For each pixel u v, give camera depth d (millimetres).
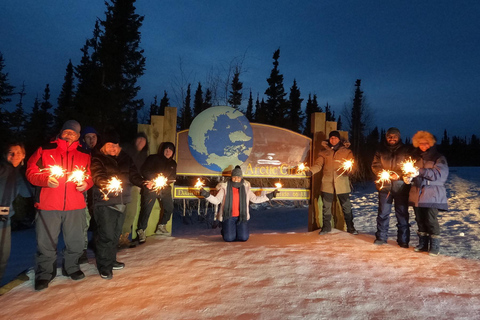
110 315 2775
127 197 4121
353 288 3285
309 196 6770
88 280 3629
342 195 6000
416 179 4637
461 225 6863
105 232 3717
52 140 3881
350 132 31547
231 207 5516
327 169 6062
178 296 3129
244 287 3322
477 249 4879
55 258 3590
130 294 3205
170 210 5906
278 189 5984
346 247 4914
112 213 3789
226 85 18500
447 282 3445
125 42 21703
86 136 4312
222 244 5152
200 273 3746
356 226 8164
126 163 4203
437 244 4438
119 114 18500
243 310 2830
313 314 2754
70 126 3582
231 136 6469
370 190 16469
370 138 32562
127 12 21844
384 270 3820
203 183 6312
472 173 22000
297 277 3590
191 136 6355
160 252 4699
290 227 10797
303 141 6781
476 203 9656
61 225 3832
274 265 3998
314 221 6711
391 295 3121
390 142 5105
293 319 2672
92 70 22219
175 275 3699
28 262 6129
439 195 4434
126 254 4684
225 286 3354
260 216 13320
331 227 6539
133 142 5875
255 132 6609
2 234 3574
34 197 3734
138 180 4281
